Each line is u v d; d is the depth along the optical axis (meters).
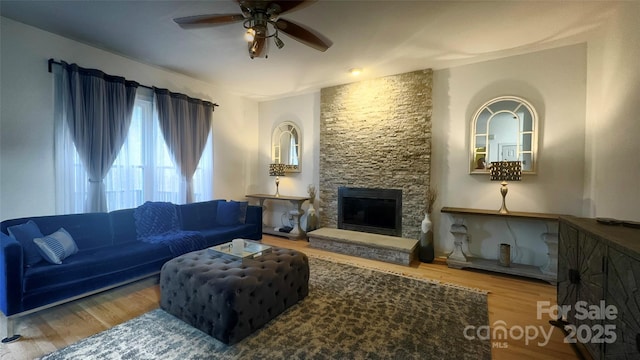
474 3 2.42
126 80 3.64
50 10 2.59
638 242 1.39
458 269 3.51
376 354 1.83
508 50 3.37
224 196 5.18
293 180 5.43
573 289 1.97
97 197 3.29
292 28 2.36
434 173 4.01
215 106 4.90
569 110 3.23
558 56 3.27
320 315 2.32
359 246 4.00
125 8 2.56
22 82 2.84
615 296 1.42
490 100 3.62
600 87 2.91
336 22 2.74
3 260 2.00
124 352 1.83
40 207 2.97
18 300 2.03
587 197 3.13
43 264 2.31
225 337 1.91
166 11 2.60
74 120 3.13
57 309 2.40
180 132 4.27
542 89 3.36
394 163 4.24
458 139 3.84
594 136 3.02
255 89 5.05
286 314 2.33
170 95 4.11
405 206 4.16
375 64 3.82
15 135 2.81
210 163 4.88
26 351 1.83
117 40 3.19
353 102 4.59
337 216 4.79
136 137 3.83
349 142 4.64
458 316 2.33
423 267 3.59
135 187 3.82
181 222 3.82
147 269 2.89
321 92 4.93
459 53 3.45
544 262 3.37
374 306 2.49
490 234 3.66
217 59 3.72
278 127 5.60
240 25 2.83
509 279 3.21
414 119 4.07
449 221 3.92
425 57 3.58
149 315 2.31
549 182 3.34
